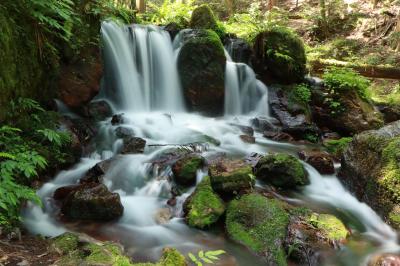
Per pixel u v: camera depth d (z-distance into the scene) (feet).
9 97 15.05
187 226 15.02
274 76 32.48
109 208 14.93
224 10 63.05
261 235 13.74
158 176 18.11
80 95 22.49
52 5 15.98
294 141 26.76
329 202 17.65
